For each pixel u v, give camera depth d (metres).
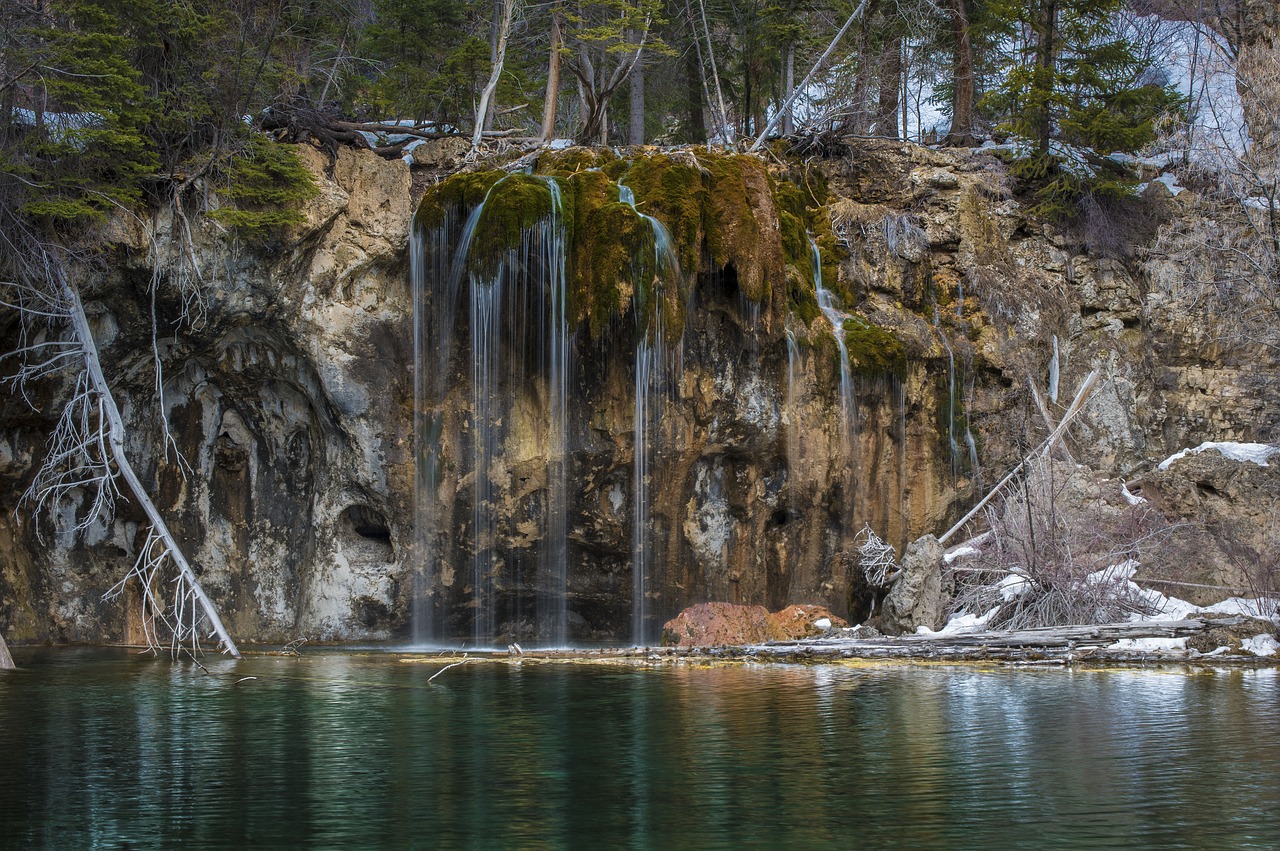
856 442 22.50
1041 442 24.62
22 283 19.70
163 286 20.33
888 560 21.36
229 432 22.53
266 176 20.19
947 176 25.92
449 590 21.61
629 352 20.55
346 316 21.09
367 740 11.67
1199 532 21.03
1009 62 33.62
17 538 21.50
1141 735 11.73
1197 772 10.16
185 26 20.31
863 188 26.23
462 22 31.50
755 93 37.69
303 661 18.31
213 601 22.30
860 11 29.50
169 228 20.27
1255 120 28.86
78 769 10.41
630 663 17.94
